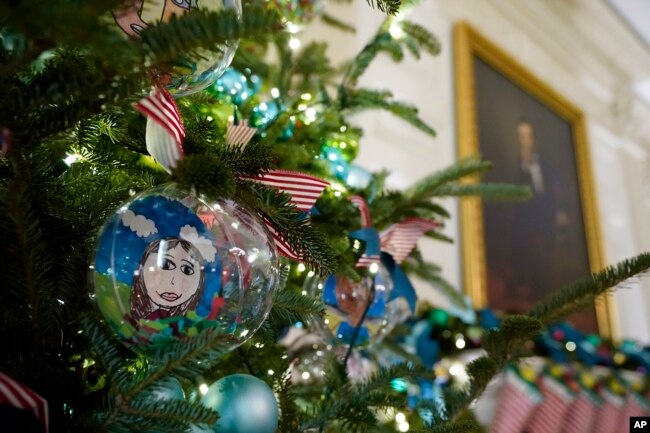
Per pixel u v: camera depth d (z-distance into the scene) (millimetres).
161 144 334
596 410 1245
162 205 336
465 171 747
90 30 225
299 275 598
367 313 548
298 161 584
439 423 515
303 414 471
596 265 2182
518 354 515
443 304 1576
